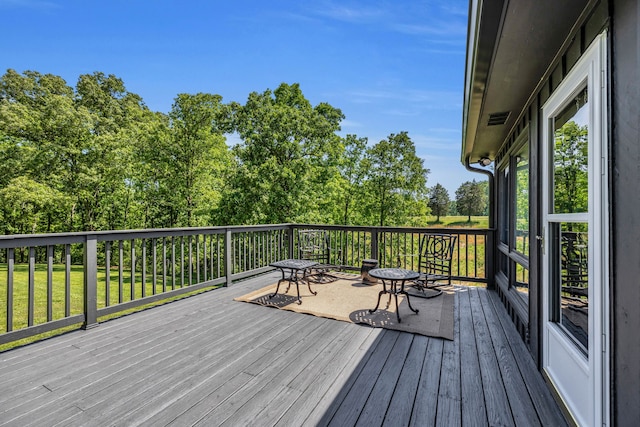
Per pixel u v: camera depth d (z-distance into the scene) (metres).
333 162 15.80
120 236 3.42
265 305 3.95
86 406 1.89
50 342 2.81
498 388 2.11
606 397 1.45
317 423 1.75
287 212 13.96
